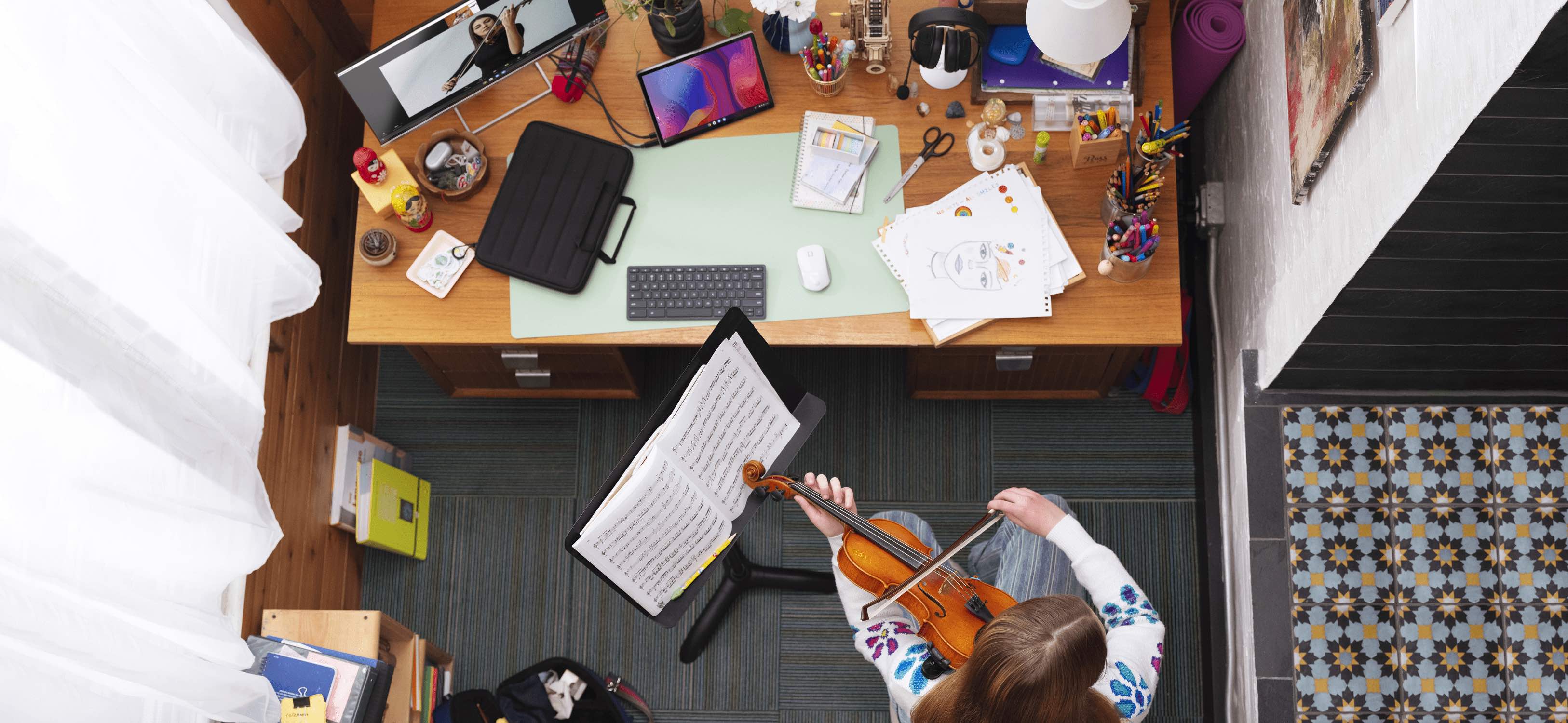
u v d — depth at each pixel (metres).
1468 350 2.05
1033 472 2.74
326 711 2.05
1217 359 2.50
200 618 1.71
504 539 2.76
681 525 1.82
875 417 2.79
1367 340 2.04
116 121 1.41
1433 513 2.22
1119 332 2.16
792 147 2.28
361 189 2.24
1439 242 1.70
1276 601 2.24
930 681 1.80
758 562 2.71
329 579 2.58
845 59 2.21
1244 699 2.34
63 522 1.39
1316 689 2.21
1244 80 2.44
